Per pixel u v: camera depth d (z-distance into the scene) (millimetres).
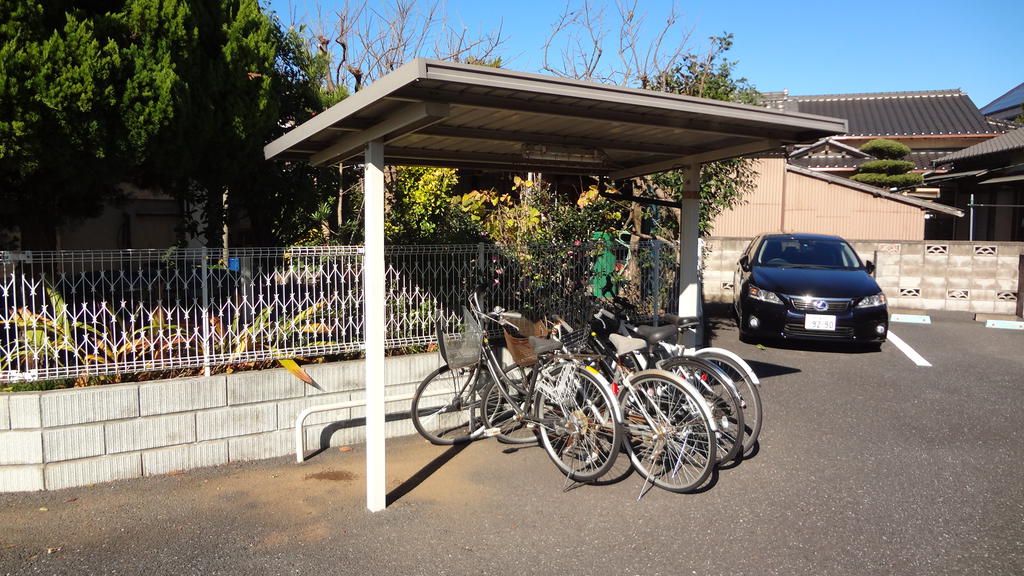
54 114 3980
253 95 5262
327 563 3393
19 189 4719
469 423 5371
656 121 4336
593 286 6535
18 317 4234
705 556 3436
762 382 6617
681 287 5918
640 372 4531
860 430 5238
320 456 4863
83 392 4250
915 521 3766
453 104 3486
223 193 5984
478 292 5340
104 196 5320
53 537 3666
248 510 3998
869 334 7871
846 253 9180
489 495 4207
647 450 4598
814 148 19484
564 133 4906
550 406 4770
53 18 4188
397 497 4184
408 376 5242
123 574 3289
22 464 4195
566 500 4129
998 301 11070
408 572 3307
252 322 4809
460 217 6988
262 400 4742
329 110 3742
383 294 3936
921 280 11375
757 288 8328
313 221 6547
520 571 3312
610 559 3418
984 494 4098
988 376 6848
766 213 16000
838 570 3289
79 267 4301
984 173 15211
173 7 4535
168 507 4031
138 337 4578
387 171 6836
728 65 9797
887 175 18719
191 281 4609
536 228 7523
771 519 3820
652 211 9367
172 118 4453
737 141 5188
